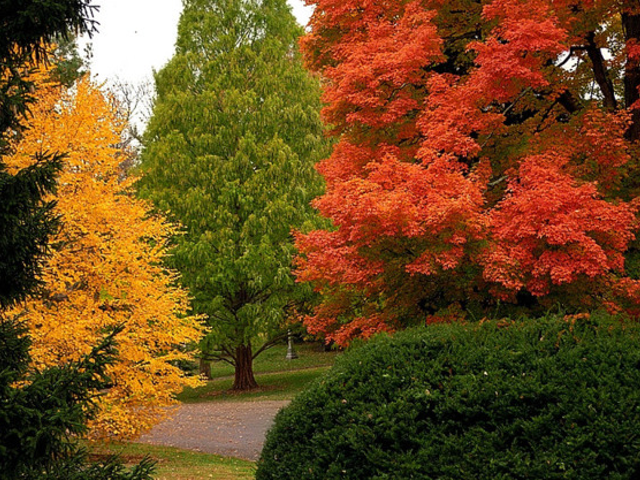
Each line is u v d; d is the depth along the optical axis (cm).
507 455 437
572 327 513
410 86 1294
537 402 457
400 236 1037
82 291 1207
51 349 1072
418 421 483
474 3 1310
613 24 1330
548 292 1010
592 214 987
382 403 502
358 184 1083
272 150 2348
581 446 421
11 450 431
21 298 539
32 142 1084
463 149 1102
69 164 1159
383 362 541
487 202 1132
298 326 2622
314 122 2470
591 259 974
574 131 1217
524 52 1131
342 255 1172
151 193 2386
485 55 1092
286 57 2603
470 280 1069
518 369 483
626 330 500
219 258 2294
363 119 1230
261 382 2847
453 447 457
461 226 1002
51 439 441
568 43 1222
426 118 1180
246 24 2561
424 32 1167
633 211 1078
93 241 1181
